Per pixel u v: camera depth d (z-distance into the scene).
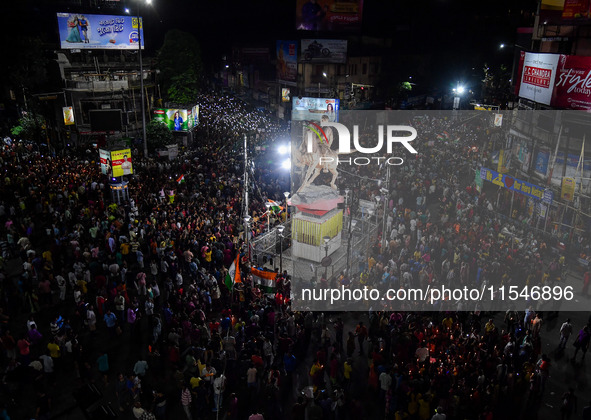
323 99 51.72
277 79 66.44
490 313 19.20
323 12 63.66
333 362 15.06
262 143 43.25
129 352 16.61
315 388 14.78
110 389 14.87
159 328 16.34
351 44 67.00
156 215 24.33
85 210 24.48
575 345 16.67
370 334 17.14
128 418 13.72
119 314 17.47
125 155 27.11
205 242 21.80
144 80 49.62
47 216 24.67
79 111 44.22
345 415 14.09
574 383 15.66
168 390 14.98
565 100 24.88
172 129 47.69
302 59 61.62
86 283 19.02
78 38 47.25
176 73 51.16
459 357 14.85
